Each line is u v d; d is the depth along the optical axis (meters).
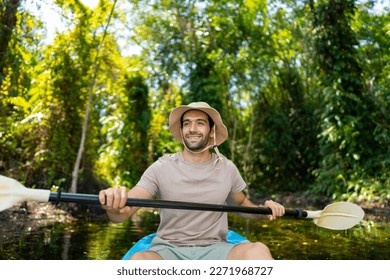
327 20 7.42
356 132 7.32
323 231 4.70
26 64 6.05
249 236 4.40
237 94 10.67
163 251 2.43
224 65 9.26
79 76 6.75
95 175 7.38
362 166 7.47
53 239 3.95
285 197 8.86
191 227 2.52
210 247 2.46
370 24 8.22
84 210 6.01
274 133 9.98
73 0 6.33
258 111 10.42
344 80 7.46
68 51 6.64
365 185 7.16
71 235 4.20
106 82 8.19
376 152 7.39
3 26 5.32
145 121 8.86
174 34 10.07
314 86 9.66
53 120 6.47
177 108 2.64
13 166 6.07
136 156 8.95
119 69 8.19
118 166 8.68
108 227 4.80
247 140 10.73
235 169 2.73
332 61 7.48
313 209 7.34
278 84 10.30
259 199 9.01
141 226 4.96
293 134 9.97
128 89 8.66
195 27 9.75
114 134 8.76
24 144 6.24
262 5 9.32
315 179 9.28
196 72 9.62
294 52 10.38
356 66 7.50
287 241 4.11
